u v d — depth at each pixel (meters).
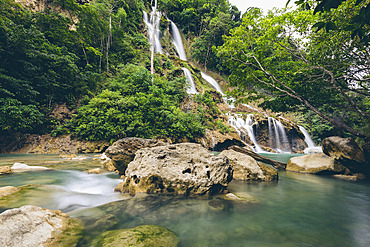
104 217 3.00
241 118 27.91
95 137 15.29
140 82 20.02
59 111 15.74
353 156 7.12
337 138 8.05
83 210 3.28
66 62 16.48
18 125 12.38
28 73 14.03
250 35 9.09
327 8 1.69
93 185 5.13
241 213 3.47
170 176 4.49
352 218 3.41
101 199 3.99
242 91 10.71
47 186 4.36
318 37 7.38
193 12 51.38
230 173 5.10
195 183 4.45
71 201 3.70
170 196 4.23
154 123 17.83
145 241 2.16
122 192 4.60
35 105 13.80
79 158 10.73
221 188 4.85
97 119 15.43
